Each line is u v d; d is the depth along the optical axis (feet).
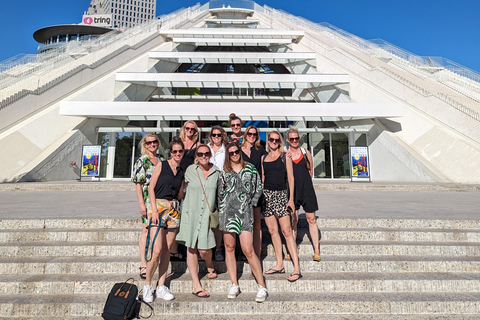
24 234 14.98
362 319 10.21
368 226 17.01
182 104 54.80
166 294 11.02
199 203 11.43
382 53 82.38
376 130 57.98
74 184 37.83
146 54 77.20
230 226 10.96
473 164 45.44
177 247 13.50
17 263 12.73
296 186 13.41
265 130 58.59
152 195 11.28
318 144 59.16
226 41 83.66
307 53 73.31
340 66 76.95
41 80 59.93
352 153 48.65
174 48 85.71
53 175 49.01
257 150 13.73
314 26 99.45
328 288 11.89
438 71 75.46
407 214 18.92
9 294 11.48
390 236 15.62
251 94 82.84
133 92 67.72
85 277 12.20
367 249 14.34
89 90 61.41
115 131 57.62
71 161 52.65
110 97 64.23
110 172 56.49
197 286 11.34
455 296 11.19
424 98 58.80
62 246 13.94
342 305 10.75
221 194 11.46
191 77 63.57
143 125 64.34
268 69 93.04
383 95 63.26
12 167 45.09
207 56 73.87
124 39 82.79
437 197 30.27
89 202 25.54
